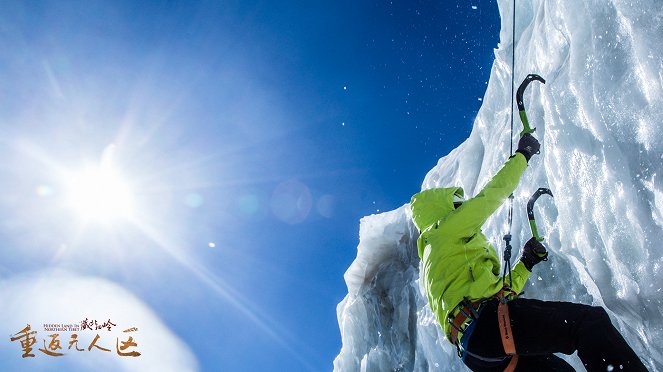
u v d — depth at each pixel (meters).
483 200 2.07
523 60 4.08
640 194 2.05
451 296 2.05
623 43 2.19
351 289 7.48
